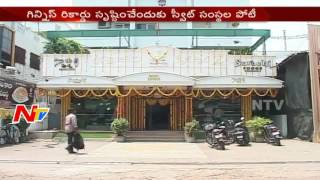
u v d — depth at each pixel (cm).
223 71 2673
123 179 1080
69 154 1688
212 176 1132
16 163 1438
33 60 3148
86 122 2748
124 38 3462
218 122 2594
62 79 2564
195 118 2720
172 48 2673
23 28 2922
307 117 2358
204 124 2548
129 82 2438
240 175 1150
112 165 1388
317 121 2236
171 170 1255
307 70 2353
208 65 2672
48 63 2719
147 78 2441
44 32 3409
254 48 3219
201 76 2664
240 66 2683
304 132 2395
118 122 2367
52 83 2559
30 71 3058
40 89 2658
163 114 2770
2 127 2144
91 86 2547
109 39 3844
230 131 2205
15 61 2764
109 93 2686
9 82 2348
